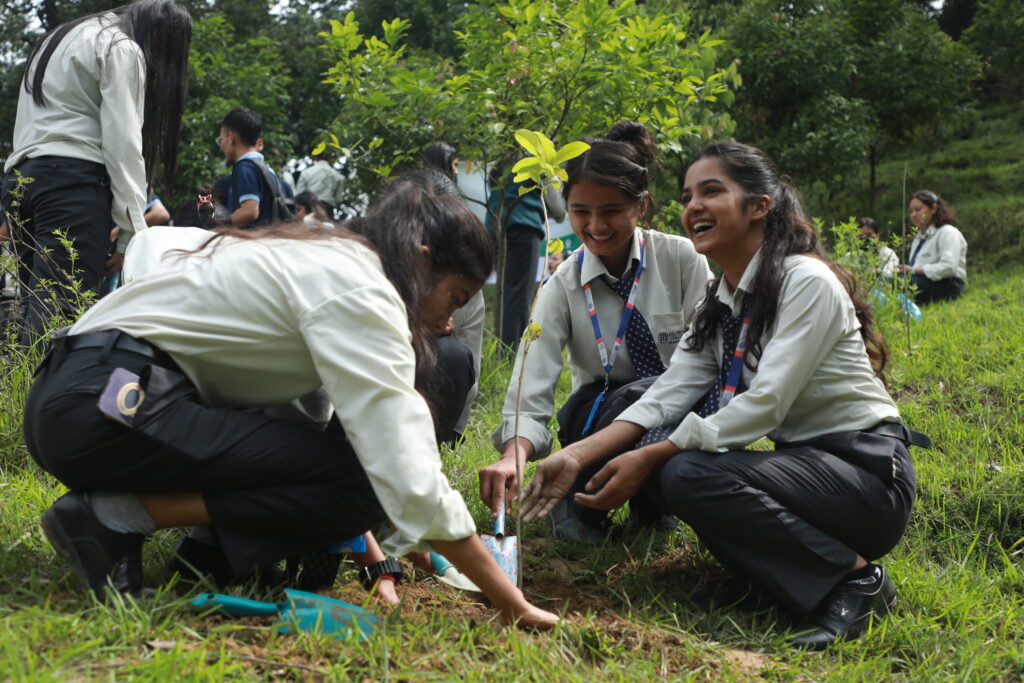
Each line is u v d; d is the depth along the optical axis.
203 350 2.29
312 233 2.38
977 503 3.95
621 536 3.63
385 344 2.23
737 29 15.51
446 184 3.32
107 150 4.22
